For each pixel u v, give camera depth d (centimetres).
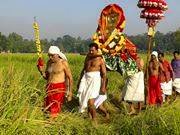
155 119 847
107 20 1180
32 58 3488
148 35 1277
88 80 991
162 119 823
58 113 846
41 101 805
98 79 993
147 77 1262
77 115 889
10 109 682
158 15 1255
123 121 877
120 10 1173
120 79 1565
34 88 787
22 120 687
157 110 883
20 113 694
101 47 1177
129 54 1184
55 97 877
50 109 872
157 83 1257
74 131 802
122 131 850
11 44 8944
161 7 1252
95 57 998
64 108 1094
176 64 1532
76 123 823
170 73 1409
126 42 1188
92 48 993
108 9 1177
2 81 747
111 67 1188
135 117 873
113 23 1176
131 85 1186
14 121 674
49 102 874
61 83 900
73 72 1577
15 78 772
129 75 1186
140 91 1181
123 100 1198
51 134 735
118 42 1175
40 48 942
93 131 833
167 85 1389
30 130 689
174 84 1526
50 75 905
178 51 1545
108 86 1395
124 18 1173
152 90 1254
